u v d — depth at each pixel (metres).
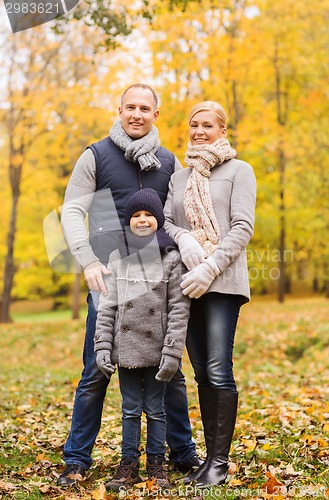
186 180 3.66
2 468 3.89
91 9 6.87
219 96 12.36
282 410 5.43
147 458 3.50
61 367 12.34
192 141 3.68
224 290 3.39
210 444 3.54
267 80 16.33
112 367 3.38
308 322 13.41
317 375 8.30
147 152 3.64
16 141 17.77
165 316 3.43
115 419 5.54
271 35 13.81
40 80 15.49
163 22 10.74
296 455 3.89
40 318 27.88
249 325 14.21
